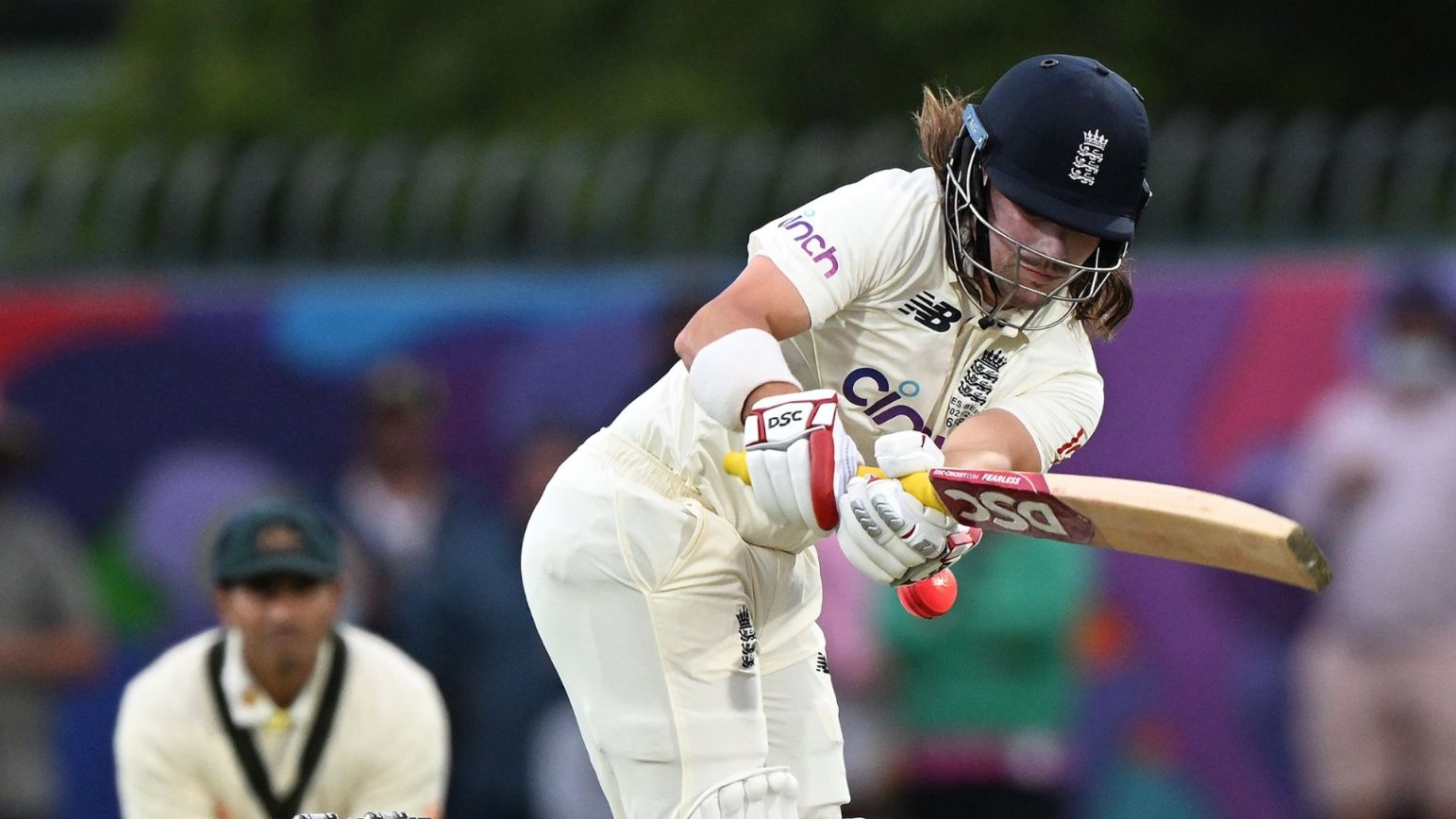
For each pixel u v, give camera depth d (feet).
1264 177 88.58
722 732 42.01
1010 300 39.70
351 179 97.60
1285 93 140.05
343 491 91.91
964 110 39.58
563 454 89.86
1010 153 38.42
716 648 42.22
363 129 142.82
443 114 142.72
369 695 56.80
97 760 94.63
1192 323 86.02
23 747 88.69
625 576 41.93
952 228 39.37
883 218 39.55
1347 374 84.12
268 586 55.01
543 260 93.04
